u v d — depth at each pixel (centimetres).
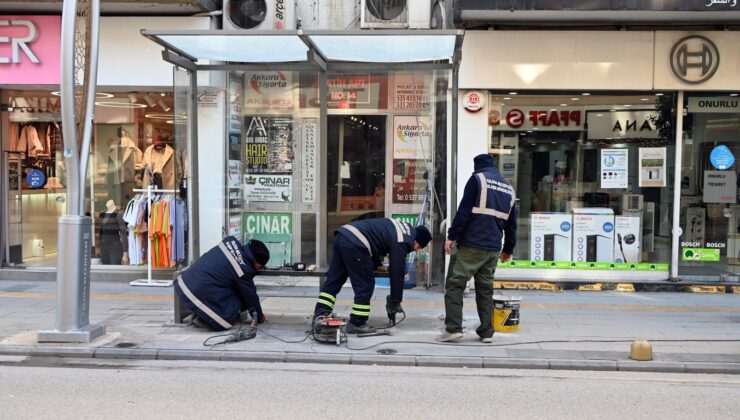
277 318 751
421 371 582
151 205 955
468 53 909
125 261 1016
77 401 487
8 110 1020
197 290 682
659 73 905
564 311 805
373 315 771
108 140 1016
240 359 609
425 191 954
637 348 597
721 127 941
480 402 496
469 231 638
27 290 913
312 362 605
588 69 908
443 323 731
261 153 966
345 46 731
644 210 962
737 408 487
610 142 956
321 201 833
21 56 936
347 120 960
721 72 902
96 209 1022
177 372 570
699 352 623
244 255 698
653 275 963
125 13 931
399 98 952
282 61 810
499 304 700
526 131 955
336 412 470
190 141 826
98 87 959
